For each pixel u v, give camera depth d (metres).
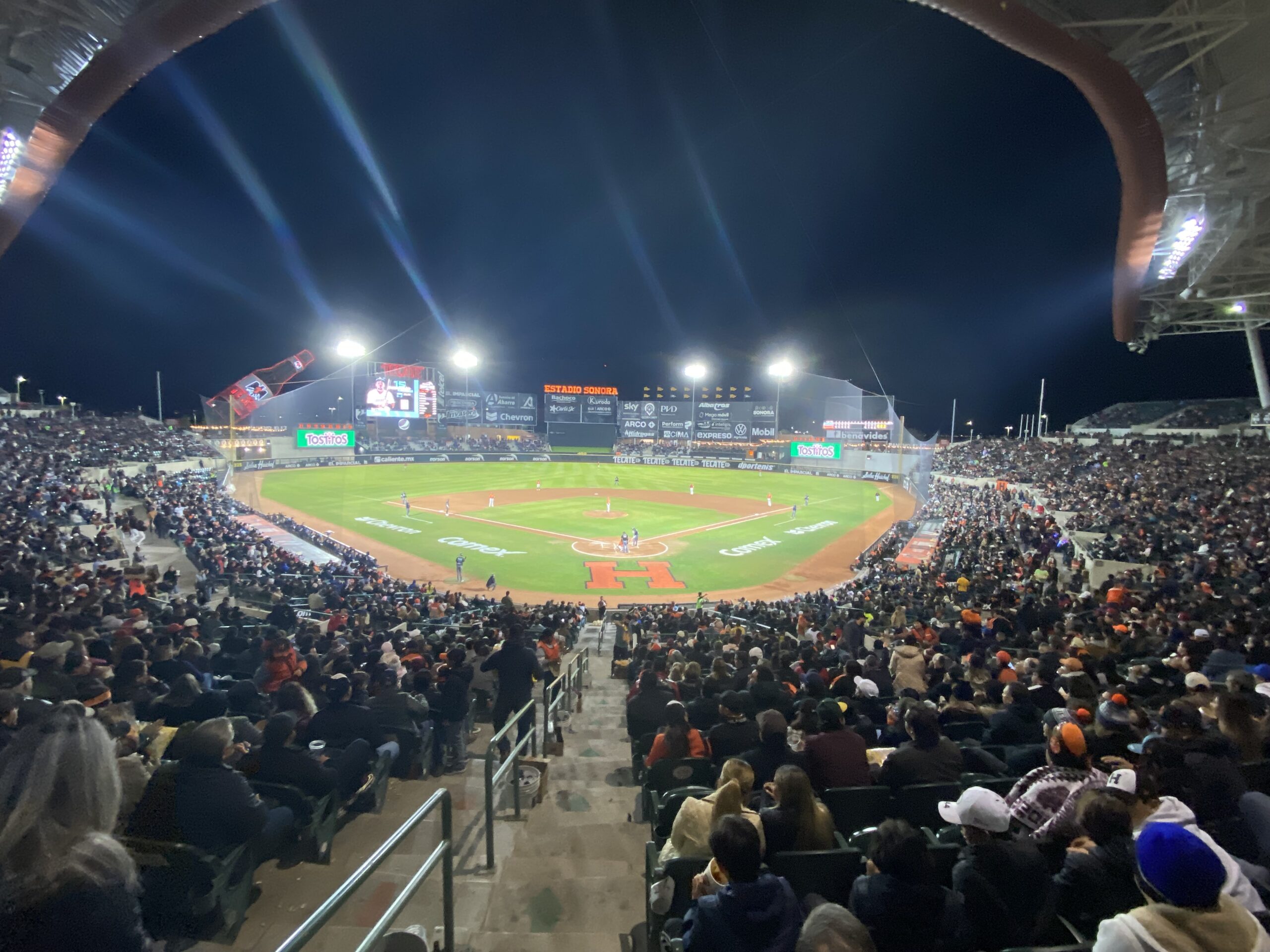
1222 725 6.12
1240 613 12.93
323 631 16.83
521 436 98.44
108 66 8.02
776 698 8.57
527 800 7.61
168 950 4.38
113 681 8.22
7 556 19.25
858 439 82.62
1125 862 3.74
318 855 5.66
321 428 80.38
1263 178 11.49
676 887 4.48
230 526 35.25
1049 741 5.01
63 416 66.31
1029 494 47.28
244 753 6.03
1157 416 71.69
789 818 4.55
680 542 42.03
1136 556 23.84
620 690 15.25
